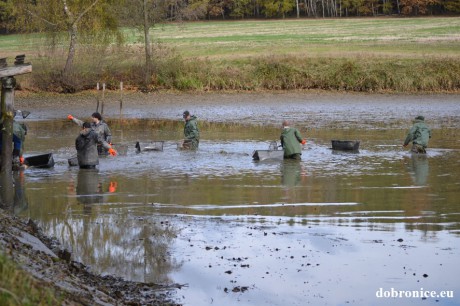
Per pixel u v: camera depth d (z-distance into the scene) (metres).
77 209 19.59
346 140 31.64
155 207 19.89
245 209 19.62
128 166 26.95
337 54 62.03
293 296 12.81
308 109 47.84
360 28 106.31
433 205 20.02
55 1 56.19
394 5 136.25
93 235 16.64
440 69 56.31
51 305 8.98
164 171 25.91
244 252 15.47
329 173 25.45
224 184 23.31
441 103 49.94
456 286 13.33
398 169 26.30
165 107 49.56
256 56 62.41
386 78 55.88
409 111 46.38
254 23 125.62
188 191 22.17
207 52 70.06
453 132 37.50
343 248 15.76
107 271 13.89
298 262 14.77
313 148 32.00
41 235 16.28
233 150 31.44
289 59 59.19
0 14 104.62
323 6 136.88
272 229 17.42
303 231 17.20
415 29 100.62
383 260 14.90
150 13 59.38
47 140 35.06
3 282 8.80
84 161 26.31
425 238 16.56
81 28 56.88
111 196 21.38
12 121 23.66
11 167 23.81
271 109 48.03
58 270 12.43
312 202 20.48
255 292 12.98
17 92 54.88
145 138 35.81
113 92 55.91
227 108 48.75
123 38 59.53
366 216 18.73
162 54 60.03
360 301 12.56
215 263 14.66
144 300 12.32
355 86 56.03
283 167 26.83
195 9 87.25
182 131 38.69
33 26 56.94
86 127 26.39
